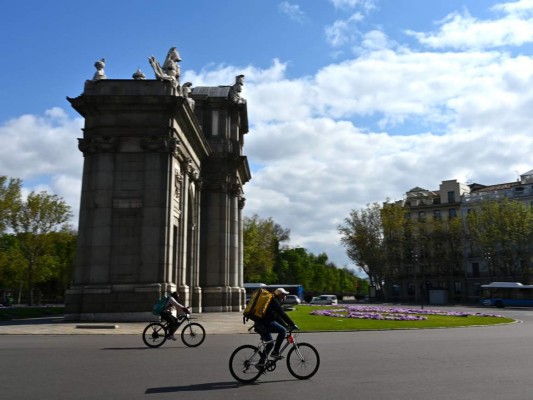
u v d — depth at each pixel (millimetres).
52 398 8812
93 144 31812
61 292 98938
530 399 8742
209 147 44156
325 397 8938
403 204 107500
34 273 64688
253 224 78062
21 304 96750
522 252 79000
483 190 102312
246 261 75938
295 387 9914
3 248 66875
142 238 30938
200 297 41625
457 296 96312
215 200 45500
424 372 11688
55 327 25484
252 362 10609
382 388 9758
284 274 120500
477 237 84250
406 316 35594
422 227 95562
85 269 30938
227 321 30672
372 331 25547
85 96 31750
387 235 93750
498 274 91062
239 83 48188
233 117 47938
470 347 17359
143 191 31531
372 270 95062
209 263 44438
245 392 9422
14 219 61406
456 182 102750
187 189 37062
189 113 34812
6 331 23359
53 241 64188
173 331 17531
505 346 17719
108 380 10539
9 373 11367
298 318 33469
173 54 35500
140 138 32000
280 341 10883
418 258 97188
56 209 63469
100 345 17703
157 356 14570
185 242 36062
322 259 156875
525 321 36094
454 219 93625
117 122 32125
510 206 81812
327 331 25188
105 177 31641
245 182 54469
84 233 31406
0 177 58969
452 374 11391
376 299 104250
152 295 30047
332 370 12016
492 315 40781
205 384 10188
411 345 18078
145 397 8914
